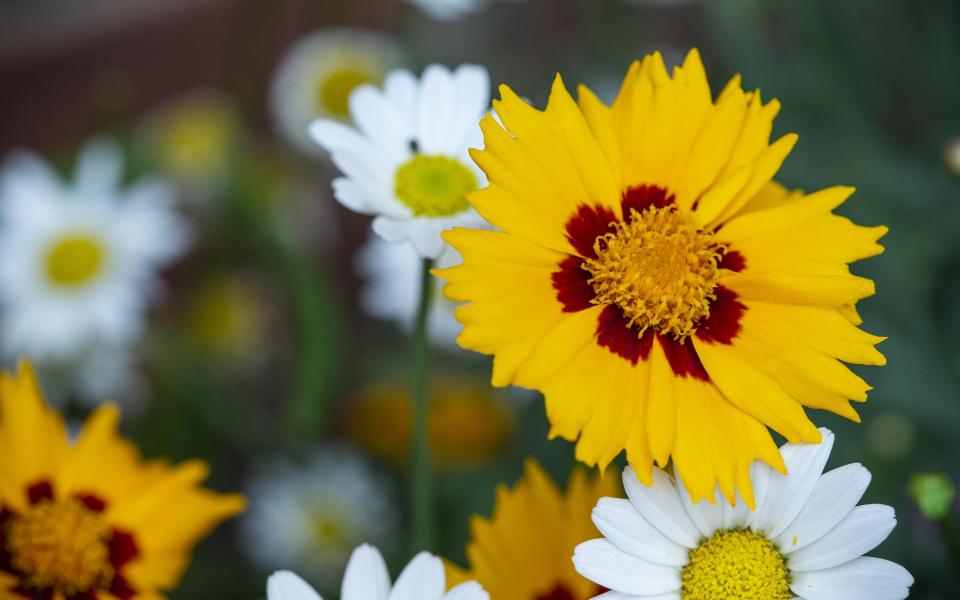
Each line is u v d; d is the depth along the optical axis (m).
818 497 0.32
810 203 0.33
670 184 0.34
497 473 0.47
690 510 0.32
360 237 0.65
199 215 0.59
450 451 0.48
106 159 0.50
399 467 0.52
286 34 0.69
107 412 0.37
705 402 0.33
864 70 0.53
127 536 0.36
